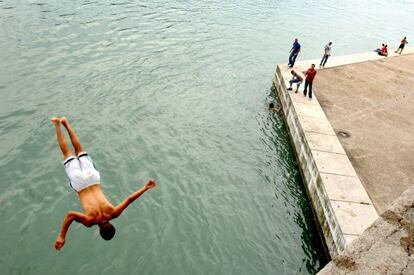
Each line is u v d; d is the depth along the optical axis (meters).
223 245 11.32
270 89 22.36
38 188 12.11
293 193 14.24
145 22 28.80
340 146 14.66
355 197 12.05
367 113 17.50
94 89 18.25
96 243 10.66
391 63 24.55
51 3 29.03
